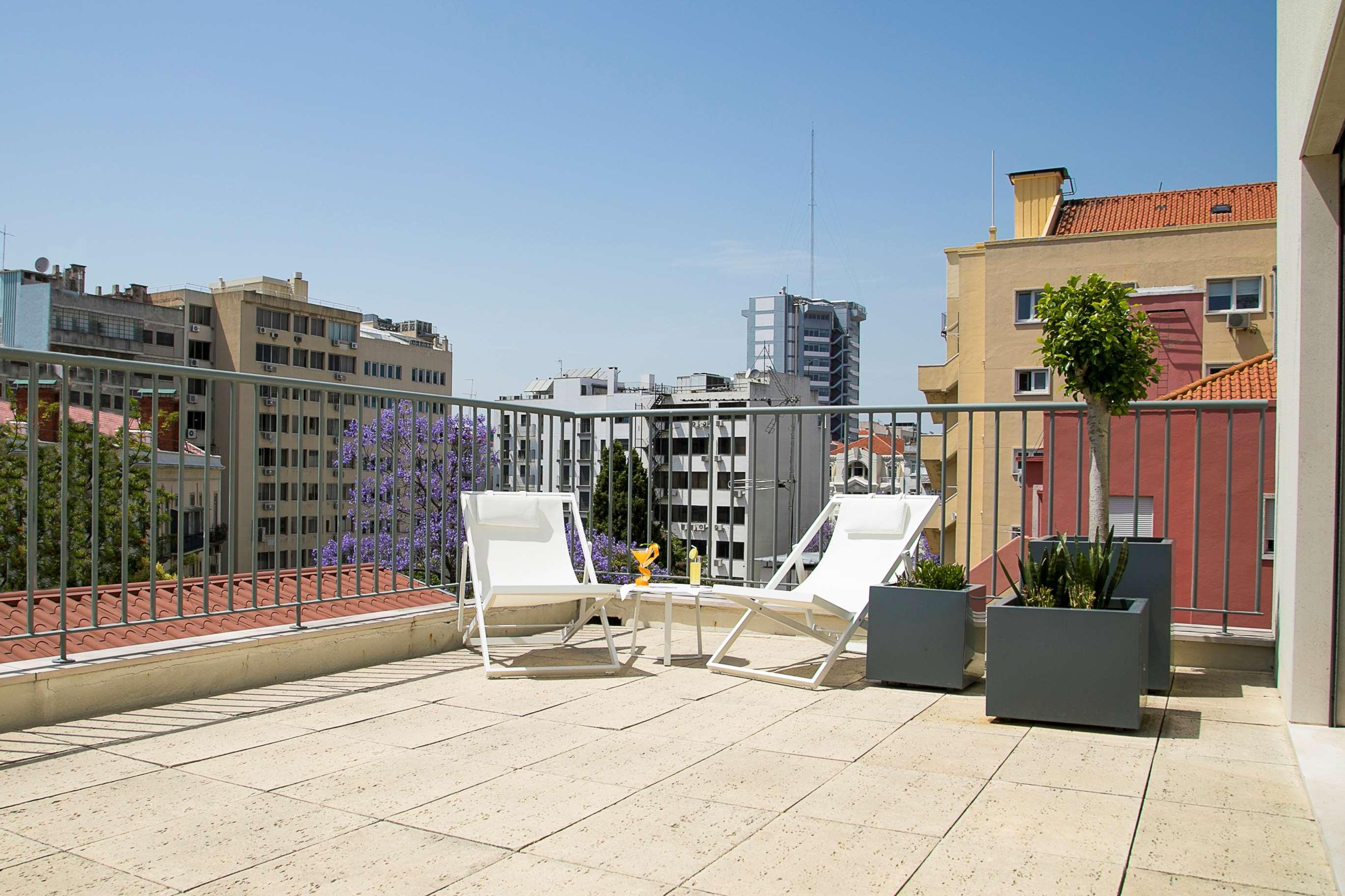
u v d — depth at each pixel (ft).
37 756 10.80
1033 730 12.17
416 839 8.43
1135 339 14.10
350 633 15.96
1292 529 12.12
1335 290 11.70
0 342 165.48
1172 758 10.83
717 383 220.23
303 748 11.31
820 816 8.98
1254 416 33.50
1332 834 8.13
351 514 51.78
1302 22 11.47
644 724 12.51
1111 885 7.37
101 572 57.11
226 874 7.64
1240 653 15.43
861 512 17.03
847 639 14.83
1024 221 112.27
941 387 119.34
